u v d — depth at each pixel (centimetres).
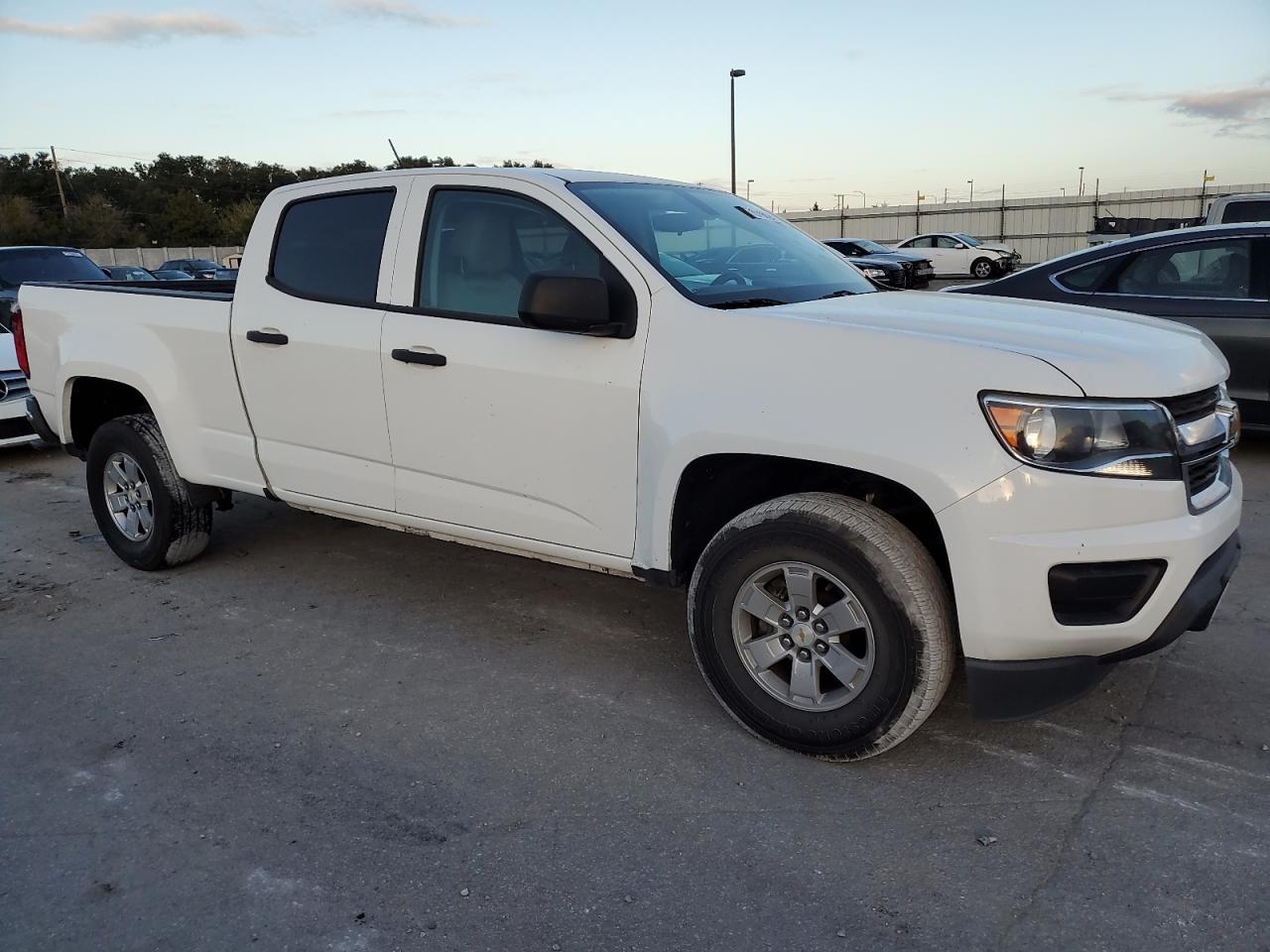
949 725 343
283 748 338
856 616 301
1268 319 638
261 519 614
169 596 484
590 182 387
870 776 312
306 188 432
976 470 274
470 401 371
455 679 389
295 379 423
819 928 245
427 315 385
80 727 355
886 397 287
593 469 348
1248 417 661
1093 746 327
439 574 509
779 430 300
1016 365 276
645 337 334
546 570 514
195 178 9775
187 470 476
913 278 2850
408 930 248
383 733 347
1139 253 684
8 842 287
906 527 302
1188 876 260
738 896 258
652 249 354
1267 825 281
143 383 474
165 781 318
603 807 299
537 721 354
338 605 469
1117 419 272
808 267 406
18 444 793
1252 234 650
